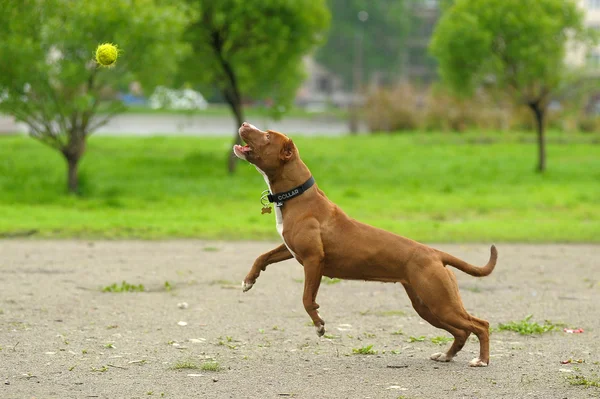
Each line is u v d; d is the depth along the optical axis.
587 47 26.02
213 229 16.05
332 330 9.20
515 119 41.94
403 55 92.06
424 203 20.38
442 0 28.64
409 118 43.47
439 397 6.80
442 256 7.70
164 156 28.62
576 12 25.11
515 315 10.09
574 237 15.91
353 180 24.64
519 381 7.30
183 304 10.14
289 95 26.41
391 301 10.72
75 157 20.34
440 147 33.38
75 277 11.68
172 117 56.00
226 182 23.23
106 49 7.69
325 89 94.50
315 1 24.53
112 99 26.22
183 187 22.16
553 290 11.52
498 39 24.92
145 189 21.64
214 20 23.50
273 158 7.62
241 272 12.36
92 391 6.77
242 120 25.34
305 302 7.63
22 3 18.31
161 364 7.65
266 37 24.11
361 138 37.62
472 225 17.06
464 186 23.91
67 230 15.55
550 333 9.25
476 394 6.90
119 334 8.76
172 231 15.74
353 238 7.65
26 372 7.26
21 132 36.00
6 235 14.97
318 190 7.81
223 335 8.87
